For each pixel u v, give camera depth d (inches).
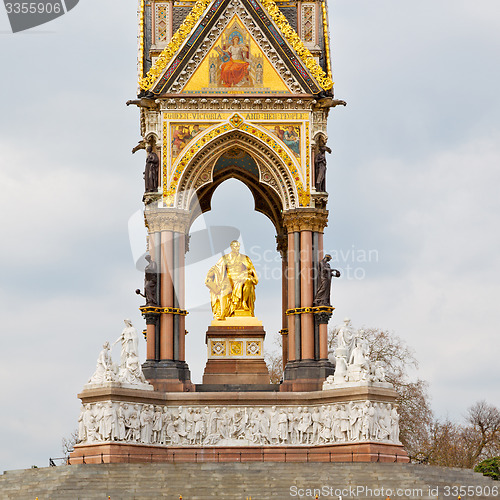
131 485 3056.1
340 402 3565.5
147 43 3882.9
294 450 3602.4
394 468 3176.7
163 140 3772.1
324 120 3821.4
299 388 3654.0
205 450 3587.6
